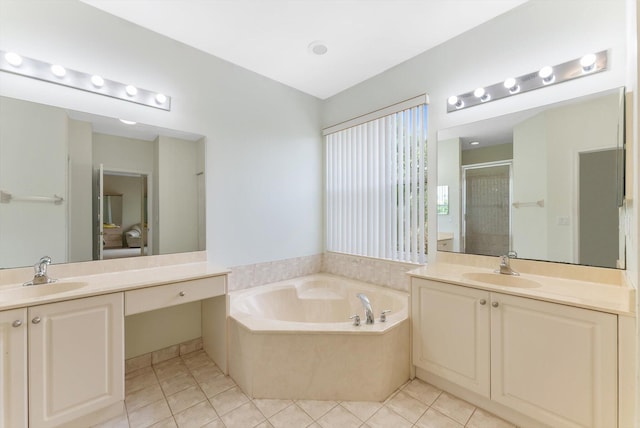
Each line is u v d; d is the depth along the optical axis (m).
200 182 2.39
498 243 2.01
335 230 3.24
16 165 1.69
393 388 1.81
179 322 2.31
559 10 1.75
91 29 1.89
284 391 1.75
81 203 1.89
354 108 3.01
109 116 1.98
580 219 1.68
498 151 2.01
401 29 2.11
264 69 2.68
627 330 1.17
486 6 1.89
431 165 2.37
